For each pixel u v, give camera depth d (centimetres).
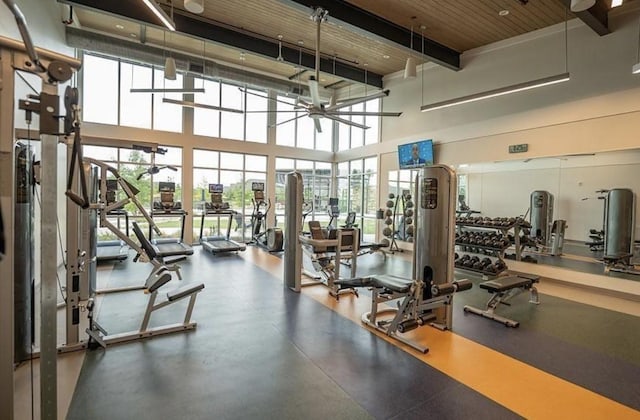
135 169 870
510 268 645
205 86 936
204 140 937
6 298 156
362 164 1038
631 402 238
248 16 593
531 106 605
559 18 554
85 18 666
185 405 224
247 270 624
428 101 800
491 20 567
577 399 240
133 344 310
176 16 582
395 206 877
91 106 802
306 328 358
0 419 157
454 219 365
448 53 690
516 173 671
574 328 371
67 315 294
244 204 1025
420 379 263
